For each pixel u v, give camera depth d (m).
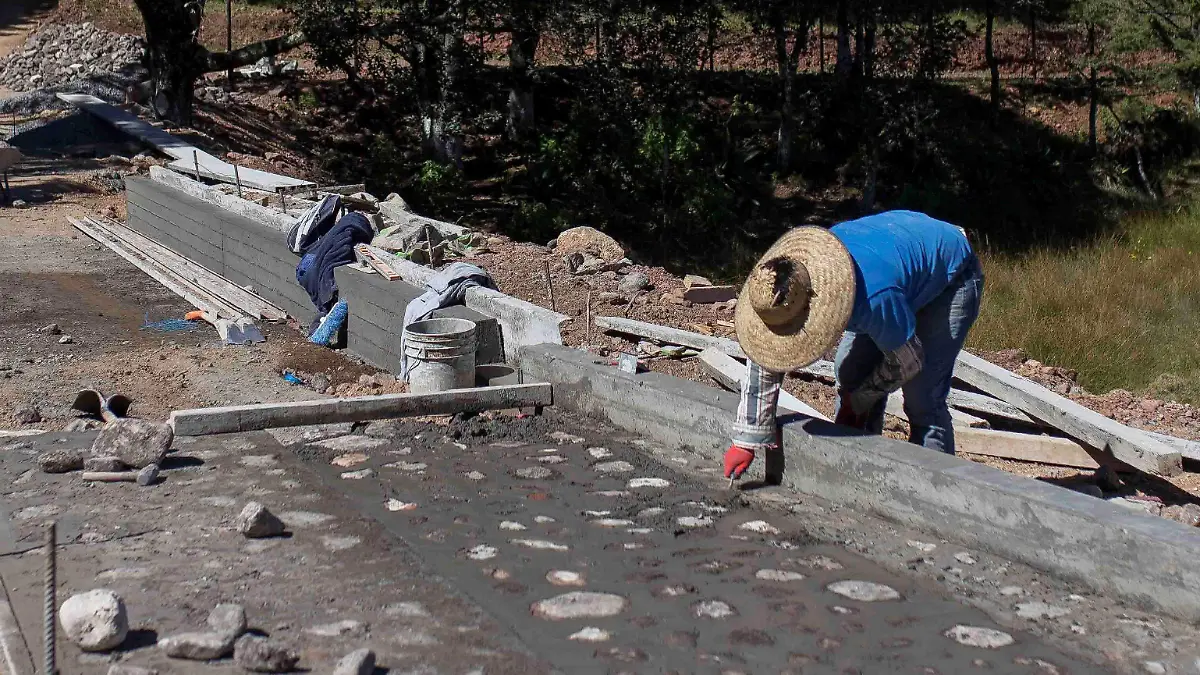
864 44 37.75
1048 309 13.84
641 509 5.60
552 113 38.09
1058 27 44.97
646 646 4.06
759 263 5.48
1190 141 38.06
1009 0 39.91
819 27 42.25
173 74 27.00
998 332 12.52
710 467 6.36
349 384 9.12
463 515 5.43
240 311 11.49
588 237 13.60
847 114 37.66
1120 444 7.17
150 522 5.19
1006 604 4.51
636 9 31.52
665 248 30.92
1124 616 4.40
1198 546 4.30
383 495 5.70
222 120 31.02
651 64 33.22
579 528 5.29
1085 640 4.19
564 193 32.75
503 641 4.06
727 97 39.62
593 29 32.00
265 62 36.91
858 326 5.52
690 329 10.65
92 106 24.62
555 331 8.35
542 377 7.73
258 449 6.41
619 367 7.50
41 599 4.32
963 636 4.21
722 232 32.56
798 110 38.38
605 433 7.02
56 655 3.83
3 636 4.00
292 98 35.22
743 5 35.84
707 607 4.41
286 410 6.76
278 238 11.61
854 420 6.34
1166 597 4.38
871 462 5.53
